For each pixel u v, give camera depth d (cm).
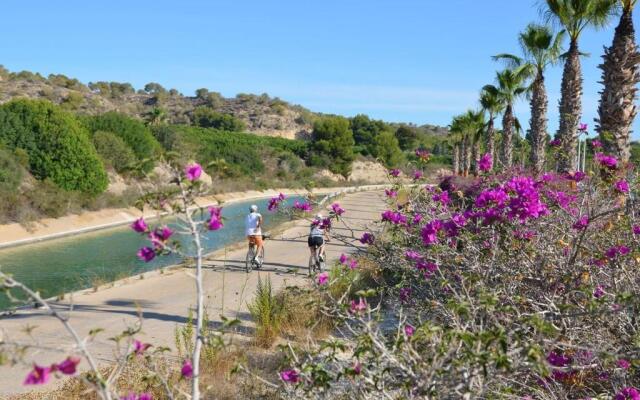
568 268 454
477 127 3725
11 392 575
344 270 682
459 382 291
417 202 675
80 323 870
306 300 798
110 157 3859
